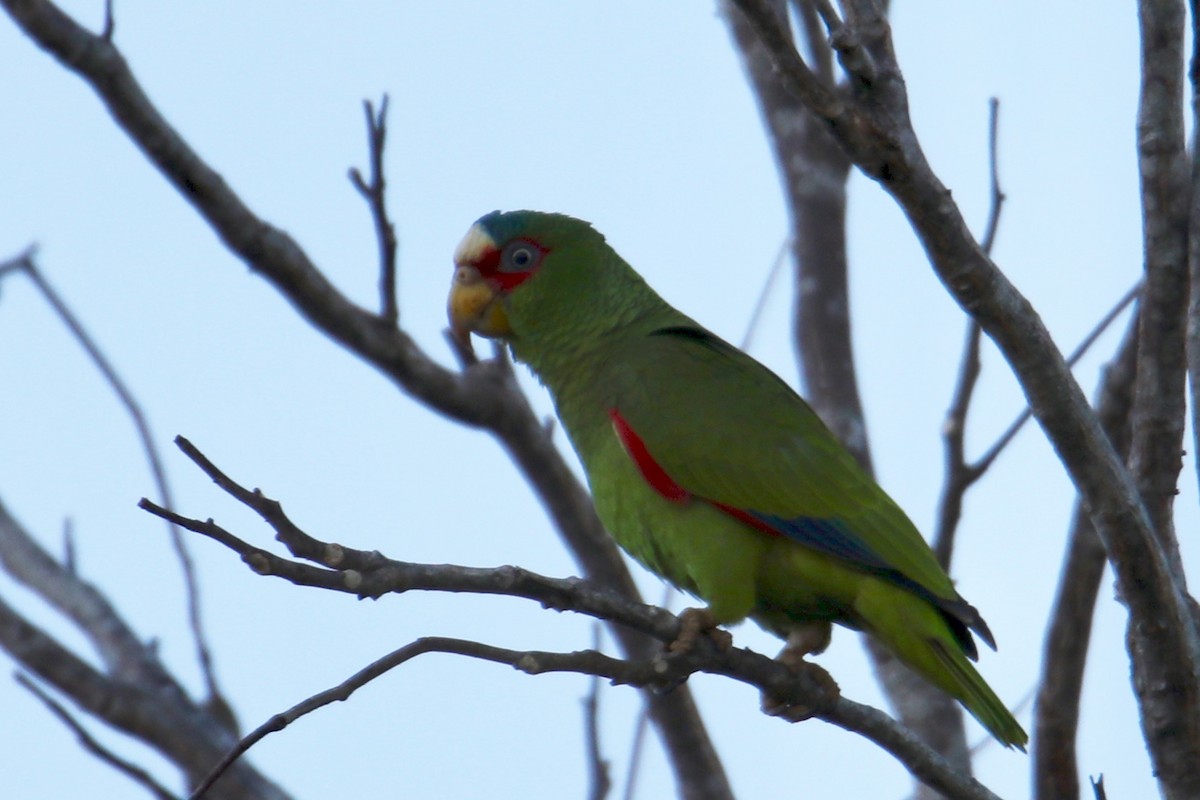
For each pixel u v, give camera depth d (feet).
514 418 36.11
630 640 38.65
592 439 35.78
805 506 33.09
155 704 38.32
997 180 29.55
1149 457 27.48
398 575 20.51
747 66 44.42
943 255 23.76
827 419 39.96
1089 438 24.89
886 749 28.99
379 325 33.47
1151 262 27.22
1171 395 27.30
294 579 19.45
